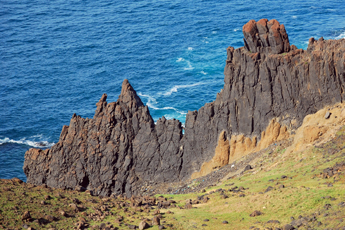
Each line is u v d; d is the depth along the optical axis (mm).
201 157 127812
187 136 129375
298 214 67000
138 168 133000
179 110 190750
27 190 77438
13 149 171500
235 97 122625
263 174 94875
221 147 124188
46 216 68375
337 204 64875
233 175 109312
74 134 134750
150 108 192250
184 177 129750
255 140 121062
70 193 83000
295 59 115938
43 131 182250
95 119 134625
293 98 116125
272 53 119188
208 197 86625
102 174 133125
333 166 80312
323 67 109938
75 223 68625
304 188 74312
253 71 119312
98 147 133000
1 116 191875
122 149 132500
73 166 134000
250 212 73438
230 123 123938
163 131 131875
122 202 83375
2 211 66938
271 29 117562
